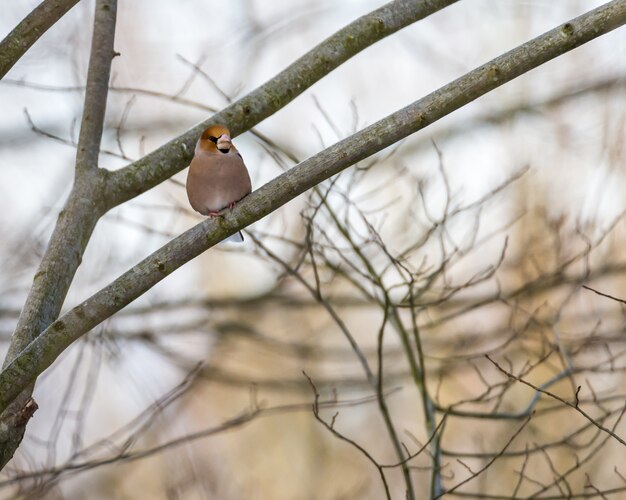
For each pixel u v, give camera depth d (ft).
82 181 25.46
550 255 40.24
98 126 26.50
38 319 22.68
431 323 29.66
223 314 48.01
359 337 53.31
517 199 44.34
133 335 42.75
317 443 54.29
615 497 41.04
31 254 42.70
